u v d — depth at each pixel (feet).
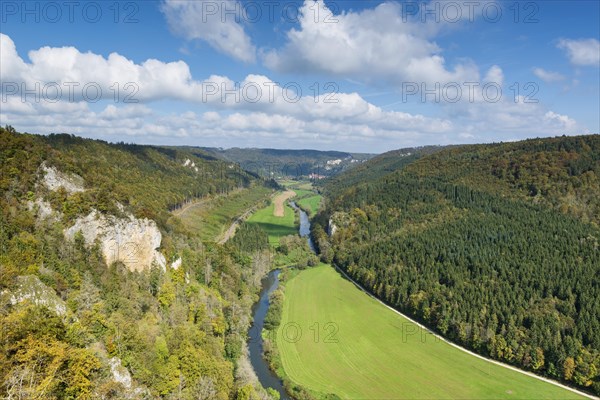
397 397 283.79
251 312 426.92
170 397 225.56
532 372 316.19
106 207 315.99
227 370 277.44
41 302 207.92
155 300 307.78
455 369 321.11
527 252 442.50
